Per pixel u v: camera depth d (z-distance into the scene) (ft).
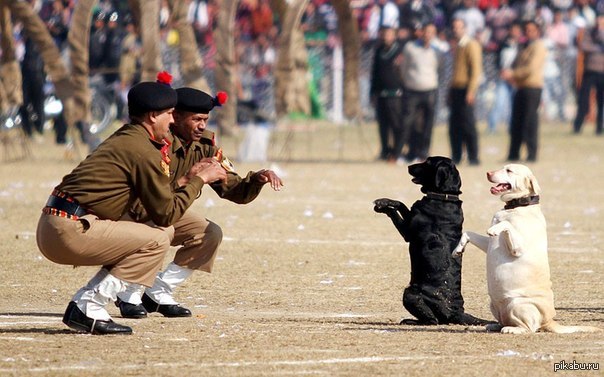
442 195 73.41
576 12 307.17
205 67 284.41
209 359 61.41
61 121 241.76
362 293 87.71
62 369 58.80
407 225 73.46
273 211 142.20
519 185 68.28
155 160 67.56
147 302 77.61
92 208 67.72
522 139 219.20
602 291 88.33
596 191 169.27
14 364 59.82
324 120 305.12
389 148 222.89
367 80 305.73
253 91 293.64
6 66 209.77
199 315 77.56
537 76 216.33
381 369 59.11
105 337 67.92
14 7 199.00
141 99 68.08
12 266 98.73
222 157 76.79
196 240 77.92
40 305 81.66
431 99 215.51
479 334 69.00
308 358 61.82
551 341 66.54
